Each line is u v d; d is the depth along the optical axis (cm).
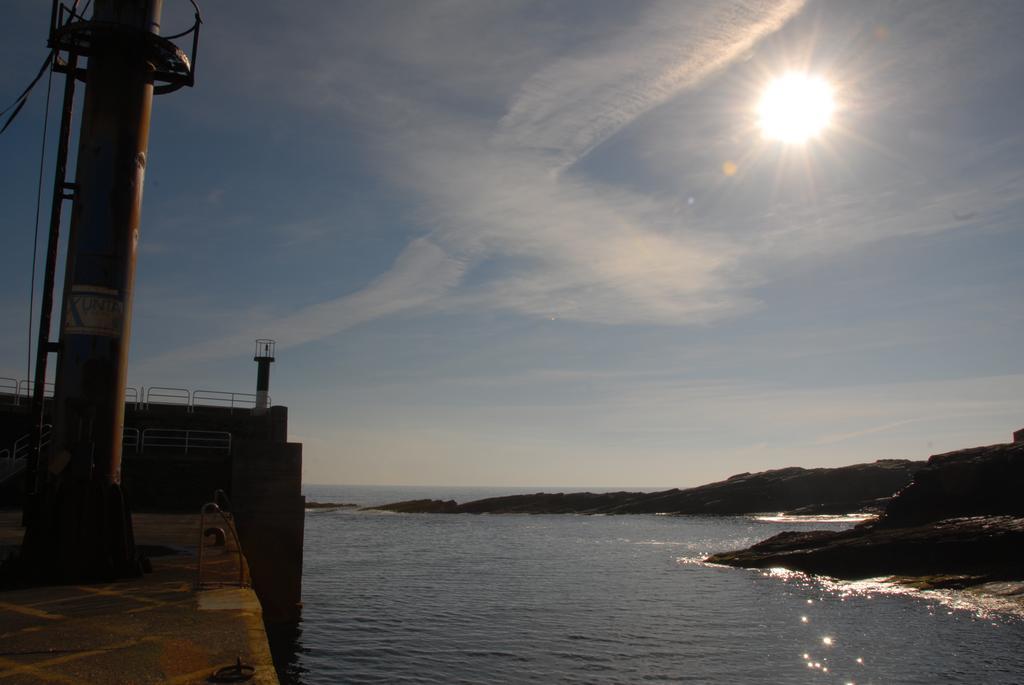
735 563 3925
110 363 1091
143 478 2386
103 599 888
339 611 2530
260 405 2948
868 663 1838
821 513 8450
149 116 1195
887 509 3953
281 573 2150
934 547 3209
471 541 5912
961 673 1738
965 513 3619
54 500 1031
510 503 11419
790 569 3616
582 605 2725
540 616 2491
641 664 1839
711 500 9594
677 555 4681
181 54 1221
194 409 2919
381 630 2212
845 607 2633
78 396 1063
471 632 2208
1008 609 2514
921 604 2661
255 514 2120
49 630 730
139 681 571
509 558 4522
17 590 948
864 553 3378
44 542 1014
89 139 1135
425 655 1911
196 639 695
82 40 1188
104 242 1112
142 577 1055
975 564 3086
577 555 4706
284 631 2125
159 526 1853
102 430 1072
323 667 1780
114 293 1109
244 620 774
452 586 3241
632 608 2656
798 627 2288
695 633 2208
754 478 9969
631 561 4309
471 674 1736
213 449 2789
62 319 1122
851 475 9106
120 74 1152
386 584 3288
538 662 1853
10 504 2331
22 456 2600
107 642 684
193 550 1397
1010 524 3136
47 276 1147
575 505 11050
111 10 1155
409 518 9838
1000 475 3609
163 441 2780
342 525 8238
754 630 2248
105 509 1046
